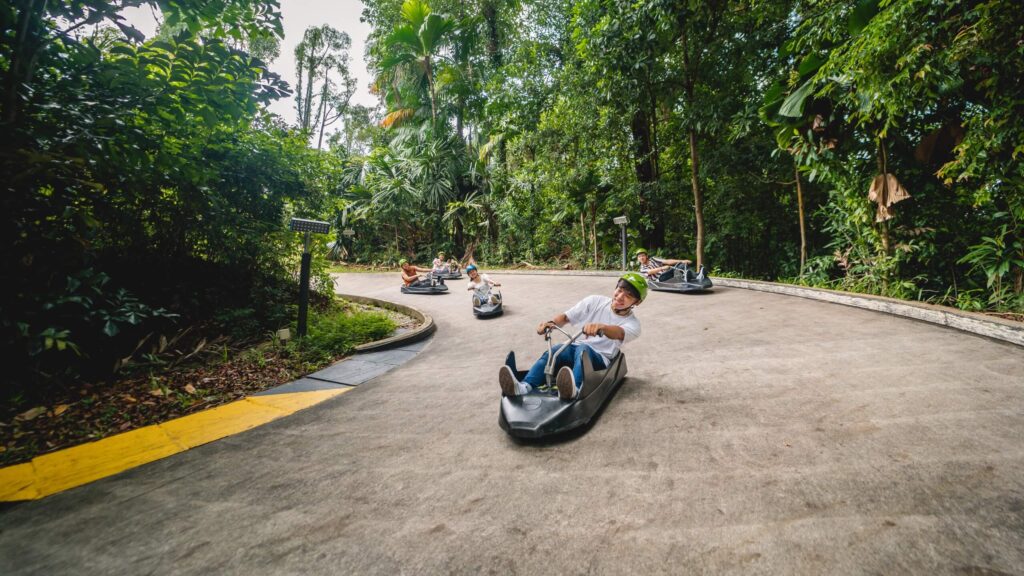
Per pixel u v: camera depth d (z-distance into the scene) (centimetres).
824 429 267
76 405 394
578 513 203
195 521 220
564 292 1069
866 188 664
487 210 1895
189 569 183
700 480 222
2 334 373
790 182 958
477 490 231
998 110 438
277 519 218
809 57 617
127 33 403
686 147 1259
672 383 376
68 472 282
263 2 457
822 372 370
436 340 677
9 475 279
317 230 603
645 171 1340
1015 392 298
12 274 387
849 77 523
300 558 186
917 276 627
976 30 410
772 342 482
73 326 437
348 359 575
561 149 1362
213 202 601
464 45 1872
